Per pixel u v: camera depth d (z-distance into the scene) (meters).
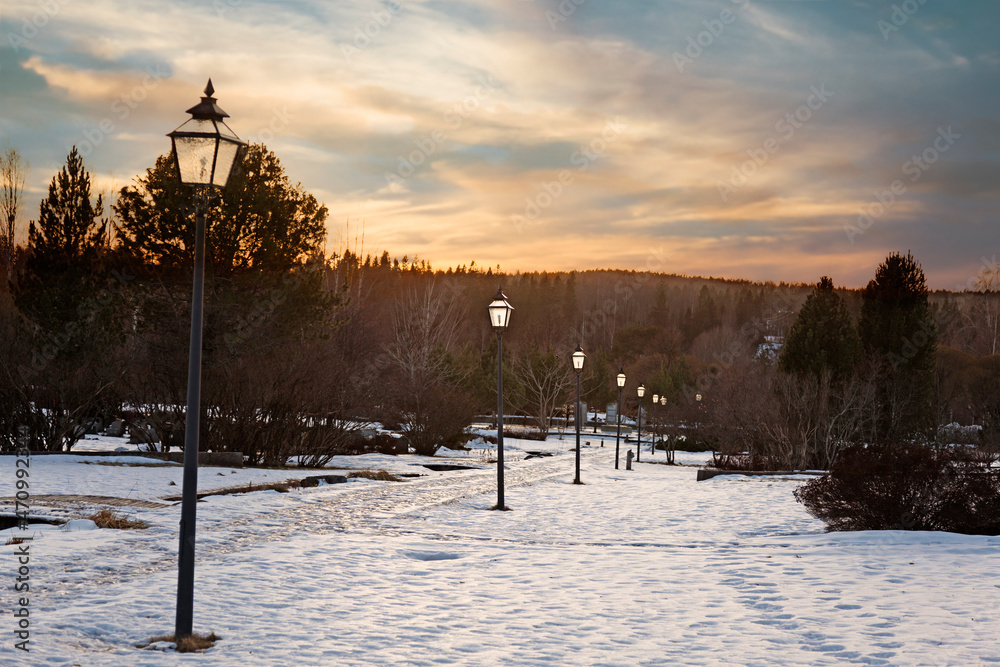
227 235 23.44
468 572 9.91
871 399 32.66
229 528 12.35
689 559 10.91
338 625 7.12
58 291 25.22
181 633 6.30
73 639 6.24
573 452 47.12
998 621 7.27
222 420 23.52
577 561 10.77
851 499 13.42
